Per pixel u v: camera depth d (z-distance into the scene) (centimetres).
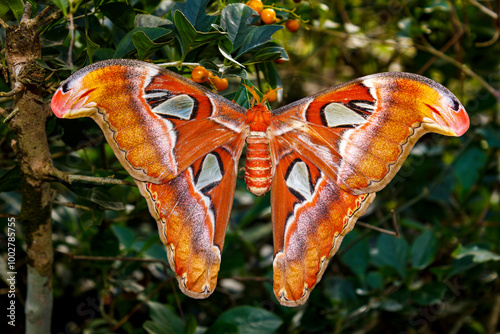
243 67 87
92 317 110
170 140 86
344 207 88
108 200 92
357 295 106
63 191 106
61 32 90
